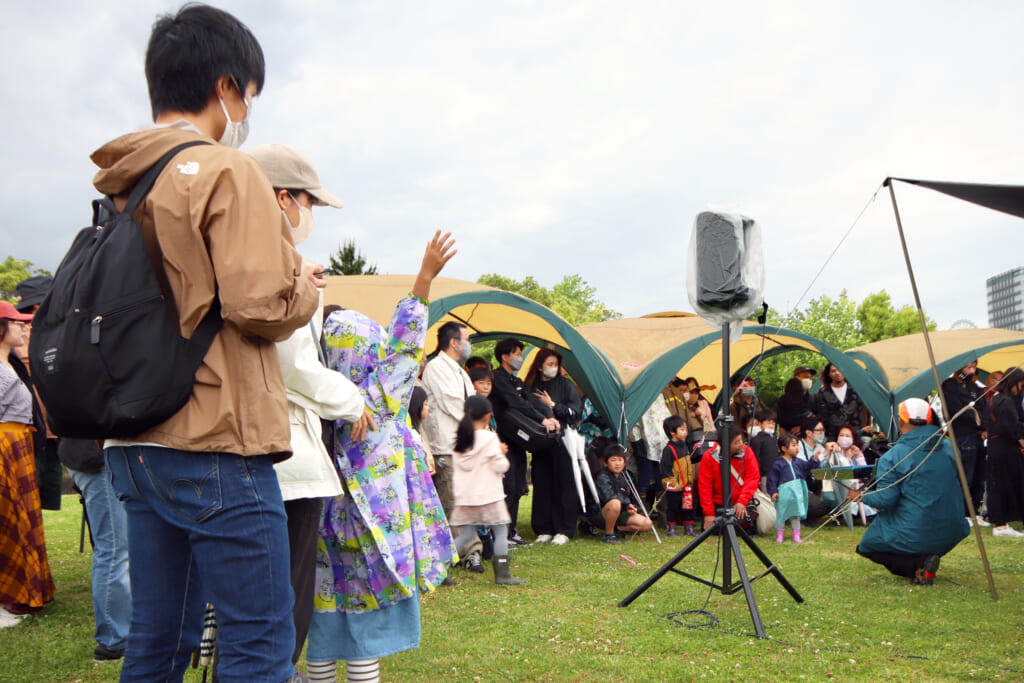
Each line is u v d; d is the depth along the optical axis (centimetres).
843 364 1164
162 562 178
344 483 269
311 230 261
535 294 5350
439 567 291
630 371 986
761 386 2880
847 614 475
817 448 983
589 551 741
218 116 186
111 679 354
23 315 484
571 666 370
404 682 348
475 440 594
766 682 351
